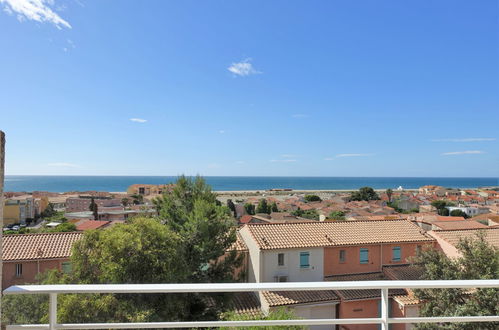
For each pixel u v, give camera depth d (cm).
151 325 219
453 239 1867
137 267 1084
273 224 2014
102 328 213
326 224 2084
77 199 8812
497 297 936
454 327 988
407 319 235
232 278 1481
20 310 589
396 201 8538
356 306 1543
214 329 588
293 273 1788
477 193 12244
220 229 1490
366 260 1894
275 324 230
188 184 1641
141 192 12912
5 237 1777
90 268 1134
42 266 1658
